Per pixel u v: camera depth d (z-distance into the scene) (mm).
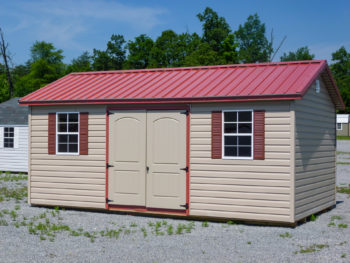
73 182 12438
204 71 13227
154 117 11516
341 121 74750
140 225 10445
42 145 12844
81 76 14875
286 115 10117
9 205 13055
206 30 57031
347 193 16719
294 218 10094
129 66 60625
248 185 10484
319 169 12117
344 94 86312
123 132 11867
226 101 10539
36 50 82688
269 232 9672
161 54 57594
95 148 12188
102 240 8891
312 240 8883
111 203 11984
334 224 10578
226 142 10930
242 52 70125
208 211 10906
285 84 10531
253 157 10422
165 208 11398
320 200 12172
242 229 10016
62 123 12695
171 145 11336
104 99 11789
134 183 11742
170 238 9078
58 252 7906
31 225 10258
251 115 10594
